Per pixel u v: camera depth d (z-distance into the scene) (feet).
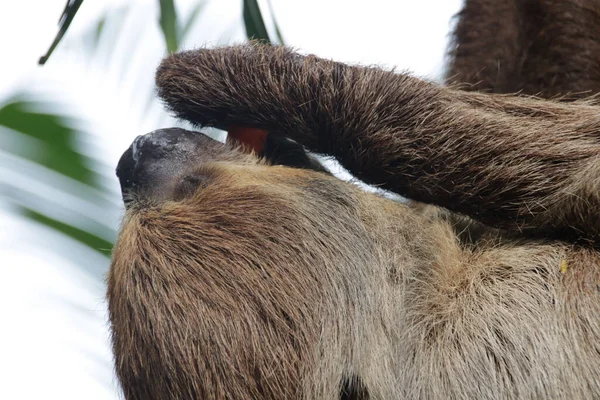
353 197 52.80
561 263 52.34
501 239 55.77
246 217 50.16
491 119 54.19
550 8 65.67
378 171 54.60
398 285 51.90
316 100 54.65
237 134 56.65
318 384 47.83
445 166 53.78
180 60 56.85
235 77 55.67
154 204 51.93
